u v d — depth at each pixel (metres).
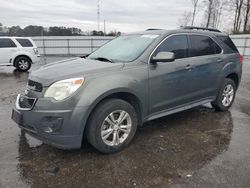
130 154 3.78
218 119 5.29
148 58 4.15
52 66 4.04
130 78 3.86
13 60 13.15
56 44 31.20
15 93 7.78
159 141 4.21
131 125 3.95
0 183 3.07
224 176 3.21
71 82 3.40
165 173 3.28
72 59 4.68
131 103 4.13
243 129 4.77
